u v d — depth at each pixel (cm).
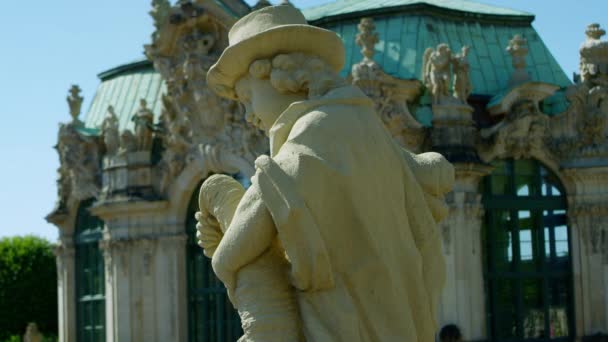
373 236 854
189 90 4931
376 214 860
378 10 4956
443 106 4428
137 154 5184
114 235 5272
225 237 849
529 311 4575
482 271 4488
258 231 835
